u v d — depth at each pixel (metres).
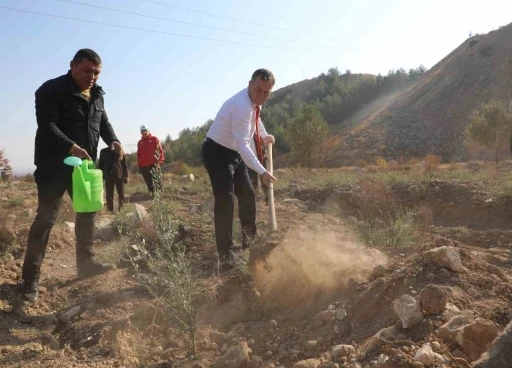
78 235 5.05
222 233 4.73
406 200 8.58
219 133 4.66
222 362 2.85
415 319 2.74
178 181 17.97
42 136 4.45
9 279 4.99
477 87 55.84
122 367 3.04
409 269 3.28
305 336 3.14
